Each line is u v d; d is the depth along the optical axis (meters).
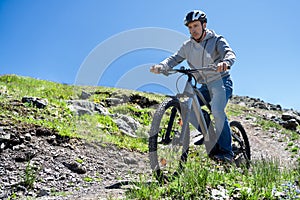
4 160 5.50
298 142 12.55
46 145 6.30
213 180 4.10
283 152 11.30
